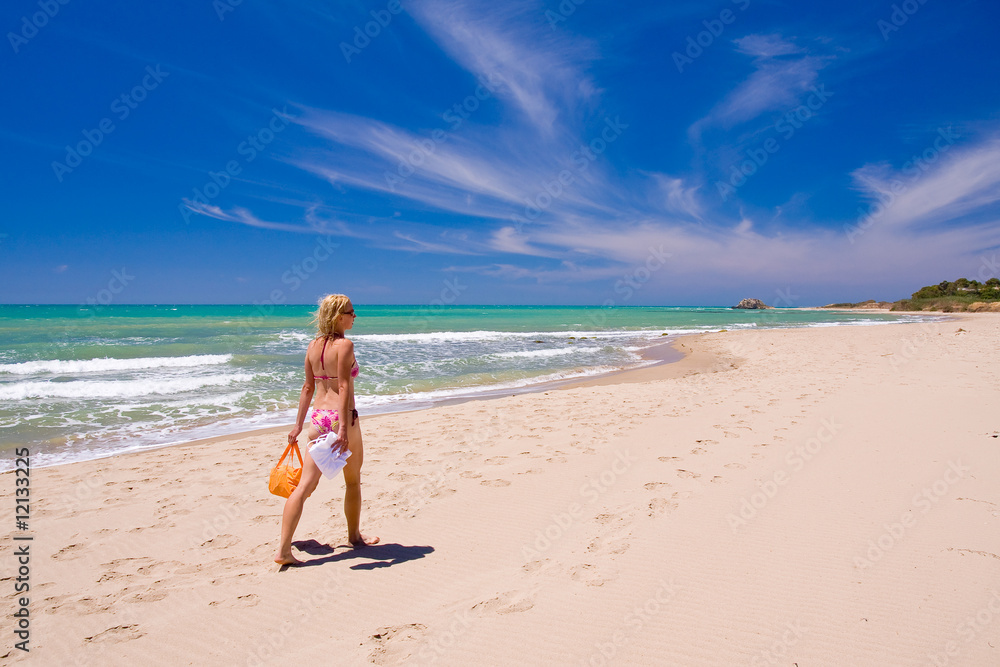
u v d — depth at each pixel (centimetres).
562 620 261
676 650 235
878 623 250
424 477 494
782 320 4800
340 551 348
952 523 351
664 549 332
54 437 730
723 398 845
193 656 242
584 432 650
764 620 255
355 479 345
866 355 1497
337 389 331
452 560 331
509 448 589
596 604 274
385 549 349
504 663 231
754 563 311
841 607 264
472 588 296
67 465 569
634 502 413
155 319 3247
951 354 1372
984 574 288
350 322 342
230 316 4028
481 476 493
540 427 690
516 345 2147
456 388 1159
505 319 4422
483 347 2033
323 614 275
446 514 405
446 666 230
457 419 765
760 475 461
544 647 241
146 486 495
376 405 973
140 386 1073
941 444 519
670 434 617
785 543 334
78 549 358
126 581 313
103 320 3084
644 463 510
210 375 1214
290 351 1680
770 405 763
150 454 616
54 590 303
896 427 591
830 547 326
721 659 228
